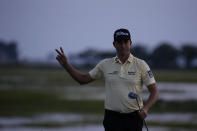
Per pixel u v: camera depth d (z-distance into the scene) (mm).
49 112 56094
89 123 44531
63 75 184375
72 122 45562
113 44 16516
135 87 16312
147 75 16312
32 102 68812
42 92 87812
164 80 135625
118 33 16266
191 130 39750
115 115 16391
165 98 66562
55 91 92250
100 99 73438
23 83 118250
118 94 16312
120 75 16328
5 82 120500
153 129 39781
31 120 47656
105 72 16594
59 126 42469
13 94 81188
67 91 93125
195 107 58031
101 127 41281
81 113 54938
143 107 15992
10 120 47719
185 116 49938
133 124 16312
